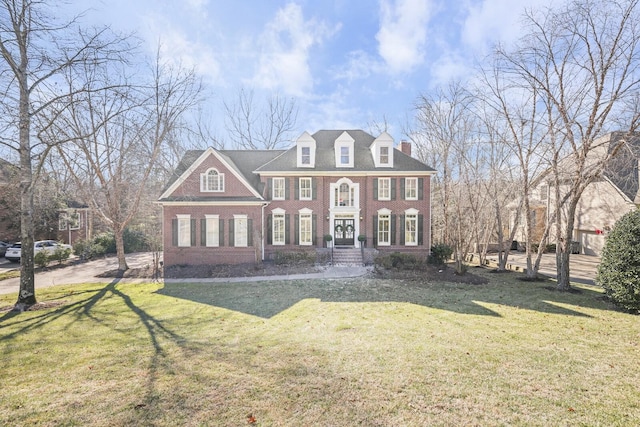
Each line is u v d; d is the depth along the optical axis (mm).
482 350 7461
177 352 7363
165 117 19281
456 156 21844
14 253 22312
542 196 32250
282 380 5949
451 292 13922
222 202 20797
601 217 25812
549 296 13273
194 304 11914
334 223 23250
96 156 18344
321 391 5539
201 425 4605
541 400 5281
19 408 5102
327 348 7578
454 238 24938
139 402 5242
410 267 19484
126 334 8664
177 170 22625
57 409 5070
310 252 20844
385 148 23297
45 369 6527
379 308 11344
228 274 17875
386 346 7707
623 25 11930
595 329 9117
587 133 13172
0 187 25906
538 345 7812
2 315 10594
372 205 23031
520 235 33562
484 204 22984
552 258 26828
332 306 11594
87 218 32938
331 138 25891
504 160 19625
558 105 13508
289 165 23438
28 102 11602
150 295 13445
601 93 12703
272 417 4789
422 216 22969
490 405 5121
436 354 7211
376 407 5047
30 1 10953
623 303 11055
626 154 14211
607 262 11742
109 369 6488
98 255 27016
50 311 11062
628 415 4867
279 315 10500
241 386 5738
